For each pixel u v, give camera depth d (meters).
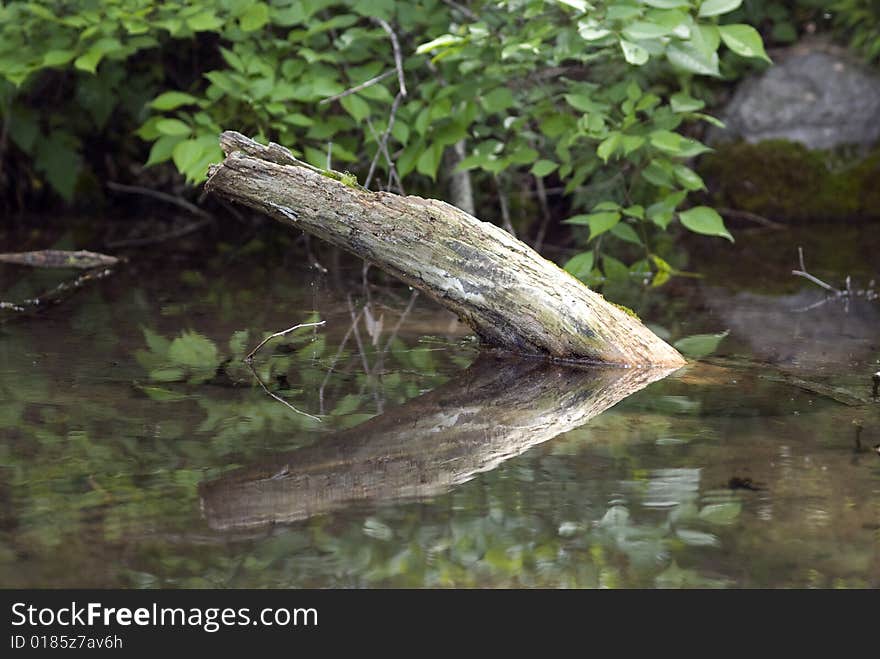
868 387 3.45
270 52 5.61
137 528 2.28
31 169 8.05
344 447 2.81
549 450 2.79
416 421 3.06
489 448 2.81
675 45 4.57
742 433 2.93
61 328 4.29
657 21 4.35
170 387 3.40
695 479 2.57
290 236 7.34
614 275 5.70
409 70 5.75
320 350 4.02
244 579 2.07
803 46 8.73
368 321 4.60
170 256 6.41
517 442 2.86
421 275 3.84
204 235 7.33
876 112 8.28
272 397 3.31
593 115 4.86
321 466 2.65
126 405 3.17
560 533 2.27
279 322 4.53
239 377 3.56
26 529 2.26
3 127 7.79
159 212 8.24
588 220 5.11
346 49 5.45
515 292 3.82
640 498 2.46
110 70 7.41
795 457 2.73
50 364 3.67
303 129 5.94
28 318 4.50
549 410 3.18
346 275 5.84
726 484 2.53
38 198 8.18
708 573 2.11
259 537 2.24
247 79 5.29
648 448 2.81
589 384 3.51
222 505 2.40
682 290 5.40
